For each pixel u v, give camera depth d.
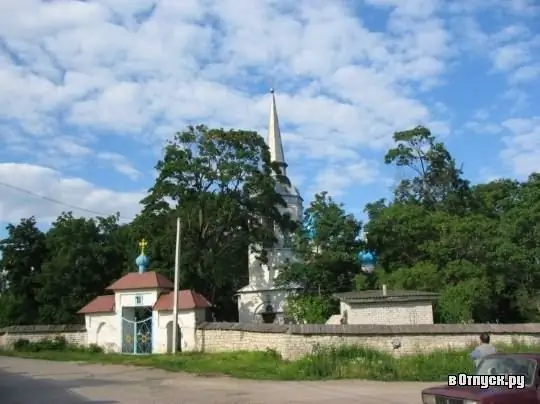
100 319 37.56
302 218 59.72
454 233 44.00
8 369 27.80
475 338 26.80
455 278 42.00
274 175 62.06
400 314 33.47
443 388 11.66
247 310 59.09
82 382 22.30
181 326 34.28
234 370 24.72
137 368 27.41
